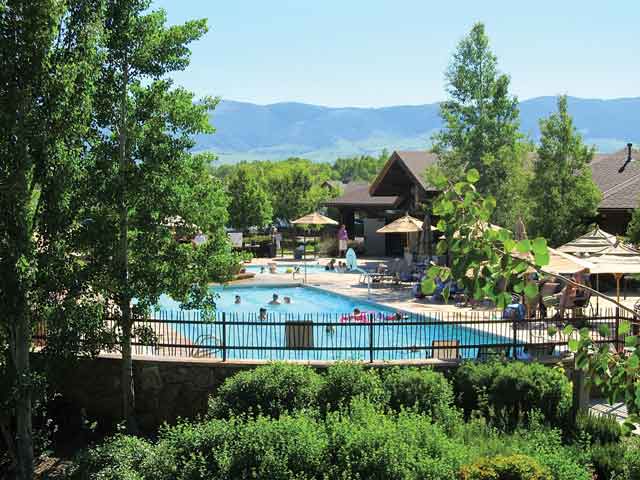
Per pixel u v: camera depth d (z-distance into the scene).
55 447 13.77
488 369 13.55
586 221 32.16
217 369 14.59
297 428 10.08
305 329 15.07
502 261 4.68
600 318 15.94
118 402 14.95
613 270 20.20
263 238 55.19
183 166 13.57
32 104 11.03
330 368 12.85
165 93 13.76
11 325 11.53
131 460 10.57
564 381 13.16
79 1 11.52
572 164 29.73
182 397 14.71
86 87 11.35
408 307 24.80
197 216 13.89
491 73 33.91
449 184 4.99
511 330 19.84
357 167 169.88
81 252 12.85
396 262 34.69
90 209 12.67
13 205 10.85
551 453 10.09
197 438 10.29
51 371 12.28
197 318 25.06
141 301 13.59
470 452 10.00
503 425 12.37
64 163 11.31
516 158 32.97
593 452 10.86
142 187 12.99
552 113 30.05
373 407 11.53
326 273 37.50
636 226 26.66
